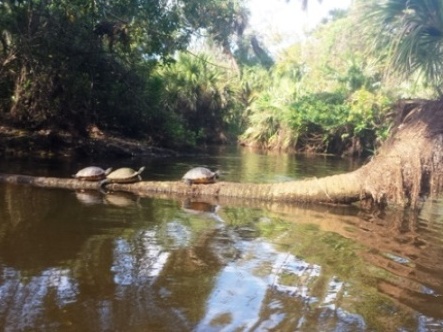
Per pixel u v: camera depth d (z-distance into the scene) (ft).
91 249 15.40
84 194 25.76
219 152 68.28
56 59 45.50
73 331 9.95
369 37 35.47
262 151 79.92
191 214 22.00
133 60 53.98
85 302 11.37
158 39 45.88
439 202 28.12
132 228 18.48
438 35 29.43
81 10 42.86
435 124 26.00
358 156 77.41
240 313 11.16
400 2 30.50
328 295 12.51
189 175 28.14
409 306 12.00
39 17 42.42
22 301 11.23
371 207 25.96
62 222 18.76
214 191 27.58
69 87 48.24
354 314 11.40
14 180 28.02
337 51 99.25
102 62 49.65
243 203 25.81
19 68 46.32
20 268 13.34
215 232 18.65
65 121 49.29
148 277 13.21
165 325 10.39
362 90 77.25
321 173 42.09
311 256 15.93
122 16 45.29
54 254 14.70
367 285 13.35
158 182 28.40
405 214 24.25
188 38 51.19
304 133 86.02
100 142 48.44
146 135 58.29
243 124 111.75
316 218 22.58
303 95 90.07
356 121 76.18
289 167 47.44
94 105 52.65
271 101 93.35
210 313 11.09
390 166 25.77
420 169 25.32
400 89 72.59
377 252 16.72
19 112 47.39
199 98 103.35
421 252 16.92
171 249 15.96
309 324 10.75
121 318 10.62
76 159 42.57
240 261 15.03
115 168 37.63
